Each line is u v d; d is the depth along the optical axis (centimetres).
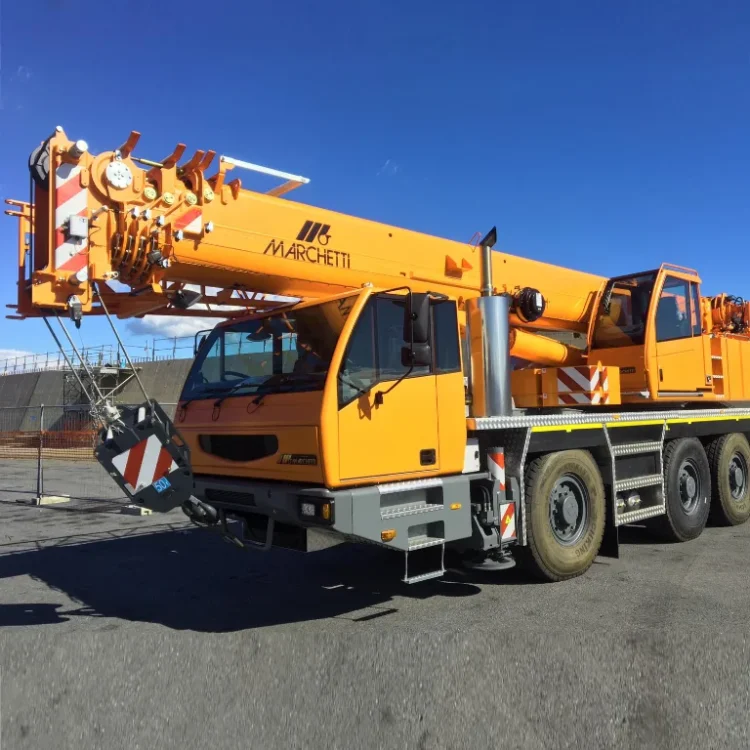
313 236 571
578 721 369
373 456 480
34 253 465
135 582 650
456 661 434
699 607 525
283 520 484
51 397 3578
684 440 799
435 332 536
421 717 376
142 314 550
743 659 430
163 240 485
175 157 500
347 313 492
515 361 829
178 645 470
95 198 471
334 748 350
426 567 674
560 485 625
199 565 715
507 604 544
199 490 545
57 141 458
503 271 729
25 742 361
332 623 507
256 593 601
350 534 454
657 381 780
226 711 388
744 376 937
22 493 1370
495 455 568
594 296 827
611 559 693
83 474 1683
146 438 457
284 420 485
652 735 356
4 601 590
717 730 361
